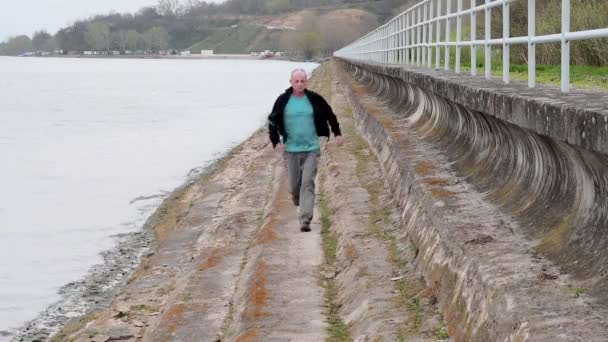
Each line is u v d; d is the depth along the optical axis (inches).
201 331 464.1
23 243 864.3
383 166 791.1
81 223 964.6
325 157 946.7
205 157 1572.3
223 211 864.3
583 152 319.9
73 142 1871.3
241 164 1282.0
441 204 462.9
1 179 1304.1
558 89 434.3
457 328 344.8
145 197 1131.9
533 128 362.0
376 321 400.5
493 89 463.8
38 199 1123.9
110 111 2878.9
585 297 289.0
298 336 415.8
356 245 544.1
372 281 461.4
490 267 336.5
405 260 492.7
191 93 4136.3
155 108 3034.0
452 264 386.6
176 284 599.5
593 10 813.2
